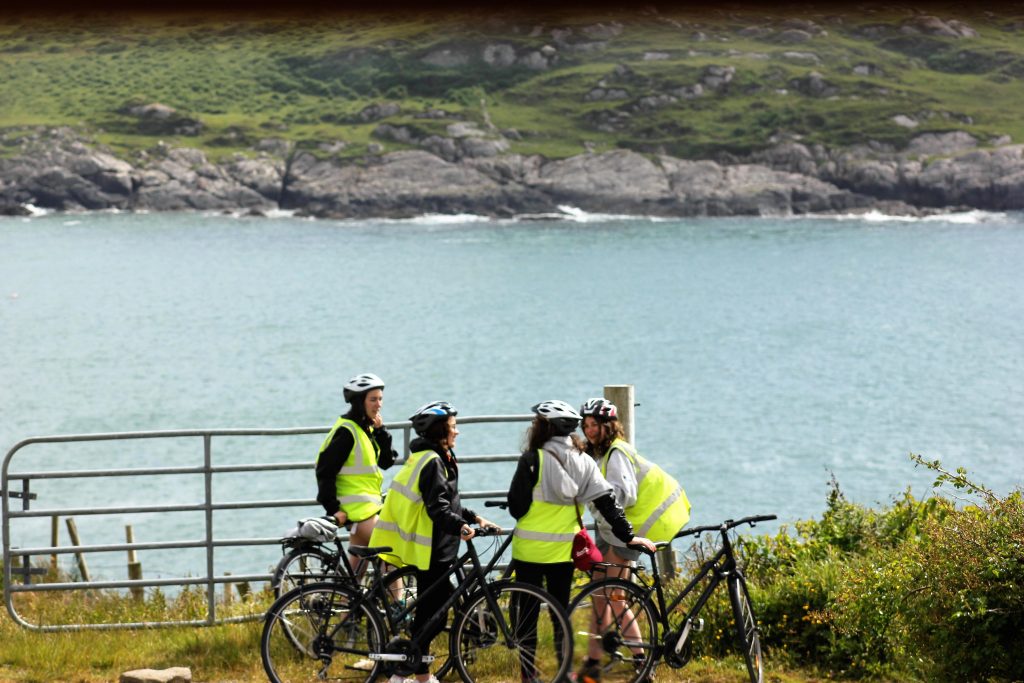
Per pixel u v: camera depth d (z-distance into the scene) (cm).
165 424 14925
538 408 1878
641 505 1966
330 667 1994
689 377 18025
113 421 15100
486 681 1911
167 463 12444
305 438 13775
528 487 1862
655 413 15450
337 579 1936
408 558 1864
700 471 12219
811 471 12150
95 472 2283
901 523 2606
